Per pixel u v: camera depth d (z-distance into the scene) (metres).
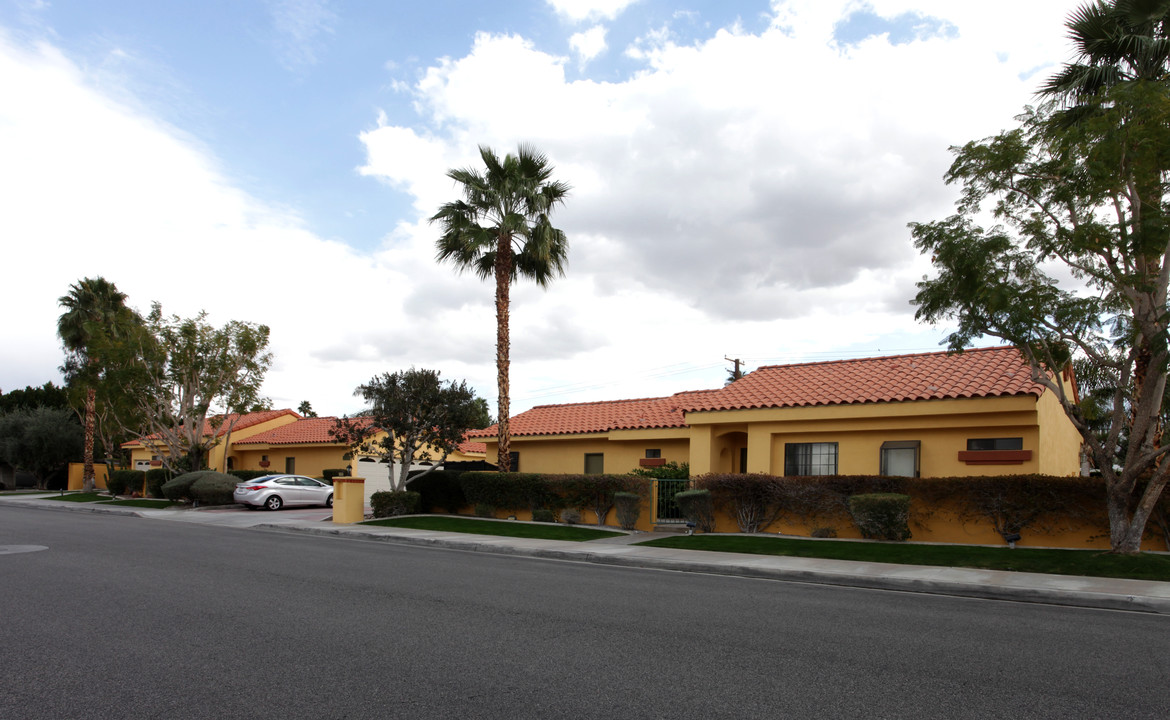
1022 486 14.88
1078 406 14.05
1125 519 12.97
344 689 5.44
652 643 7.00
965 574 11.91
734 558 13.95
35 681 5.60
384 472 27.91
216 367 32.84
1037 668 6.33
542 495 21.61
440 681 5.66
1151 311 12.35
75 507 31.33
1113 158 11.92
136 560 12.48
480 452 40.19
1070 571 11.98
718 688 5.58
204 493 29.81
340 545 16.41
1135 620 8.84
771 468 19.91
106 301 41.53
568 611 8.56
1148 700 5.45
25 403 58.16
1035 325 12.72
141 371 31.72
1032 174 13.12
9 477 52.88
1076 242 12.27
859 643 7.17
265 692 5.36
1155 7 13.55
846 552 14.36
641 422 24.14
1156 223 11.76
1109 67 14.07
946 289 13.51
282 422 45.84
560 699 5.27
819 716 4.98
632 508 19.52
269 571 11.43
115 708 5.01
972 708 5.21
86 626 7.41
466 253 23.55
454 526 20.17
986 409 16.53
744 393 21.25
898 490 16.31
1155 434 12.74
